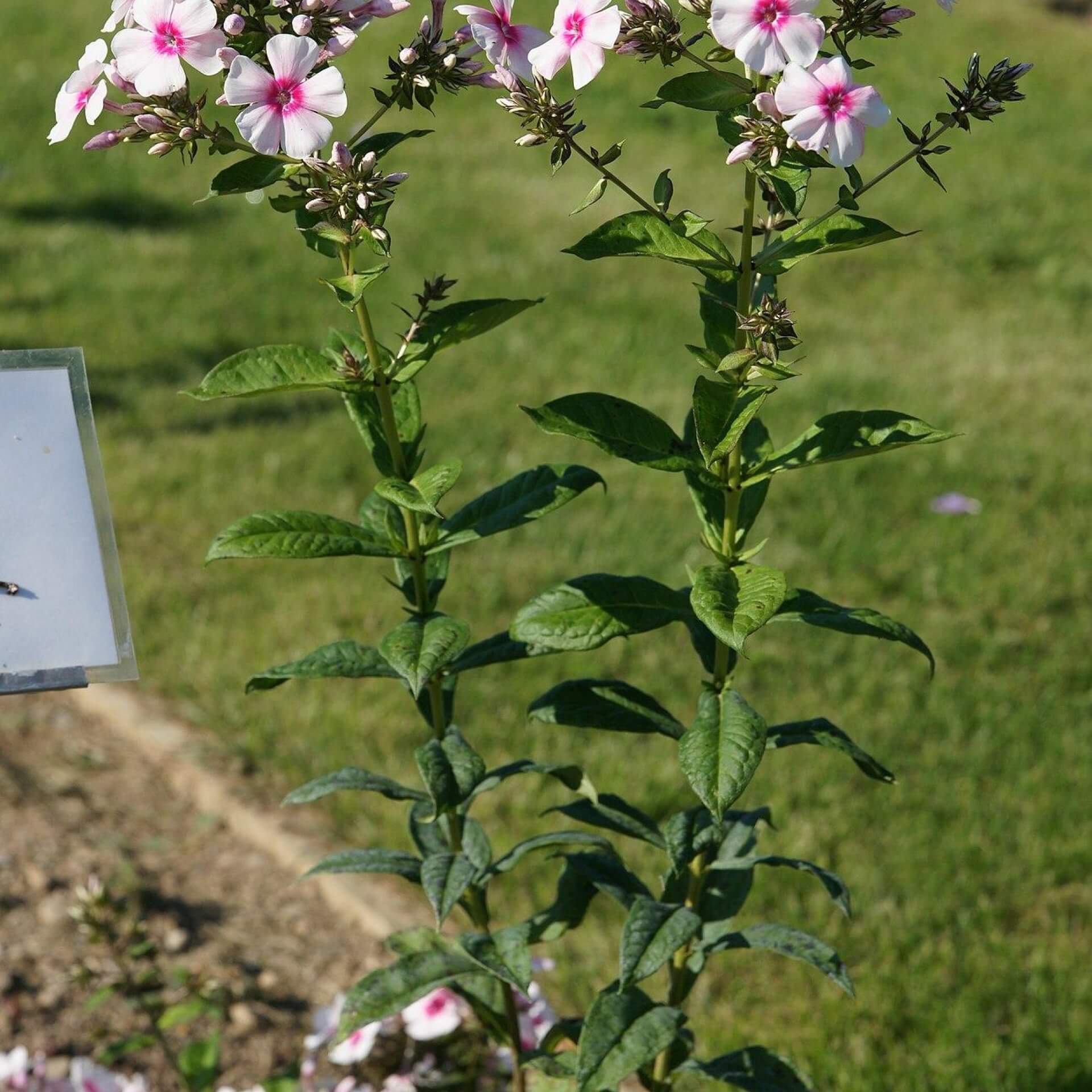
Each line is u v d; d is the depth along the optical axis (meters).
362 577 4.55
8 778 3.68
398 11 1.64
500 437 5.47
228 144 1.67
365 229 1.64
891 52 12.32
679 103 1.66
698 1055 2.79
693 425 1.90
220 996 2.92
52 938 3.14
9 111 9.63
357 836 3.43
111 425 5.48
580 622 1.78
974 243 8.20
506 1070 2.66
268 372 1.78
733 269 1.71
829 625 1.78
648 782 3.52
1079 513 5.07
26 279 6.87
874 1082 2.70
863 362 6.40
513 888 3.22
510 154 9.38
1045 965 3.01
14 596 1.48
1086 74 12.37
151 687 3.99
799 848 3.32
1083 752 3.73
